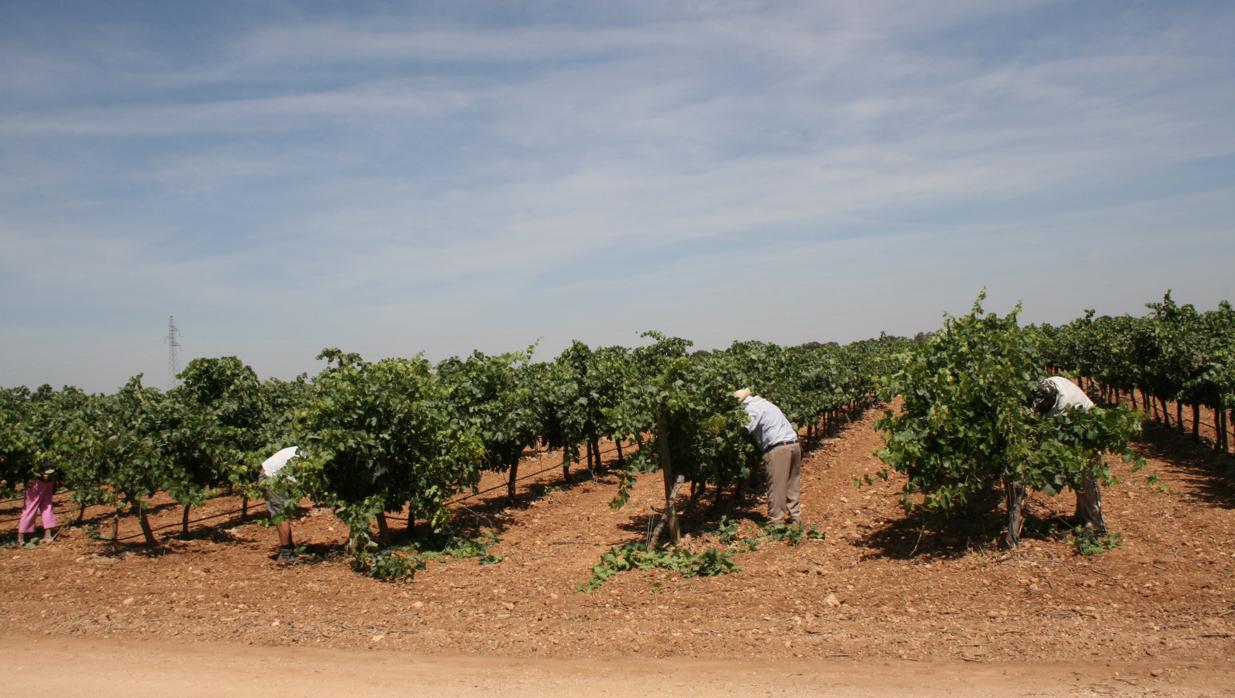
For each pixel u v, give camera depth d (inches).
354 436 410.0
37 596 375.2
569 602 331.3
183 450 490.0
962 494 362.9
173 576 407.2
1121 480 530.9
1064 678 224.7
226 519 588.4
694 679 239.5
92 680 260.1
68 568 432.5
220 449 492.4
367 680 251.8
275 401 659.4
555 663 260.5
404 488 436.1
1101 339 921.5
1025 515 407.5
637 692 231.1
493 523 543.2
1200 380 590.6
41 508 528.7
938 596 307.7
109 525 581.0
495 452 588.4
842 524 451.5
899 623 279.1
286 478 411.8
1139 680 220.1
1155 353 754.8
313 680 253.6
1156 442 725.9
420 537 494.0
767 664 248.8
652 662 256.7
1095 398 1112.8
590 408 716.0
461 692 237.8
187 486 478.9
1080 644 248.8
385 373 433.7
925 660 244.5
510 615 316.2
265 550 471.8
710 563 362.9
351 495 431.2
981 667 236.7
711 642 271.1
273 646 291.6
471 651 276.5
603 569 372.8
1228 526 386.6
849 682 230.2
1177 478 534.3
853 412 1080.8
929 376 377.1
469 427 527.8
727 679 237.9
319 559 441.7
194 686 251.6
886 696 218.5
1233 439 721.0
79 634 313.9
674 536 429.1
